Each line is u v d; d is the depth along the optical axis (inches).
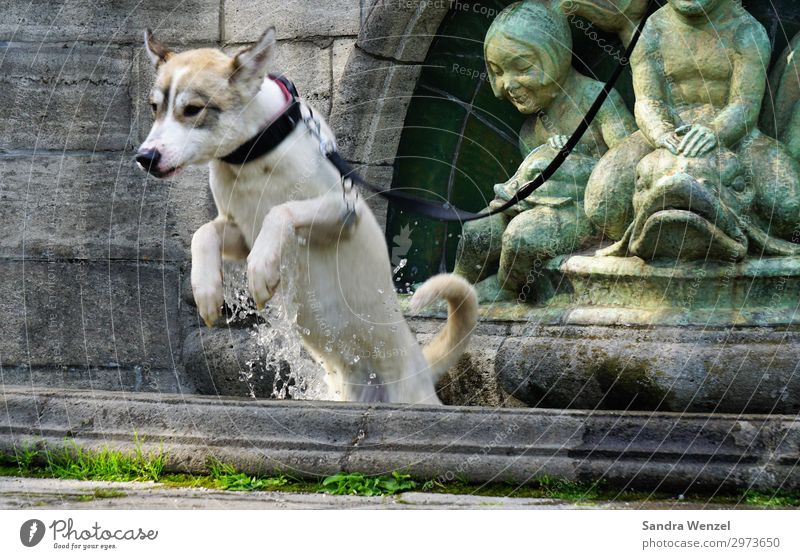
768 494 149.3
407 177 267.7
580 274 231.9
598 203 233.6
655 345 209.9
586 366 216.7
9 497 144.6
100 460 162.6
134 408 169.0
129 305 270.8
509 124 263.7
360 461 155.8
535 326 233.5
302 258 185.3
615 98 246.2
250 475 158.6
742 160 222.5
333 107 259.6
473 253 253.8
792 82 230.1
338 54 263.4
